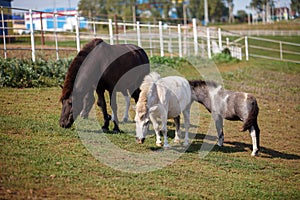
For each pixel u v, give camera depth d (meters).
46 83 13.63
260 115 14.45
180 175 7.82
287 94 18.78
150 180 7.36
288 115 14.97
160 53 22.02
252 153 9.82
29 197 5.96
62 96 9.29
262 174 8.74
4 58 14.20
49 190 6.30
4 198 5.81
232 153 9.82
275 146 11.05
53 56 16.88
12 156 7.33
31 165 7.06
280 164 9.55
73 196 6.23
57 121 9.93
